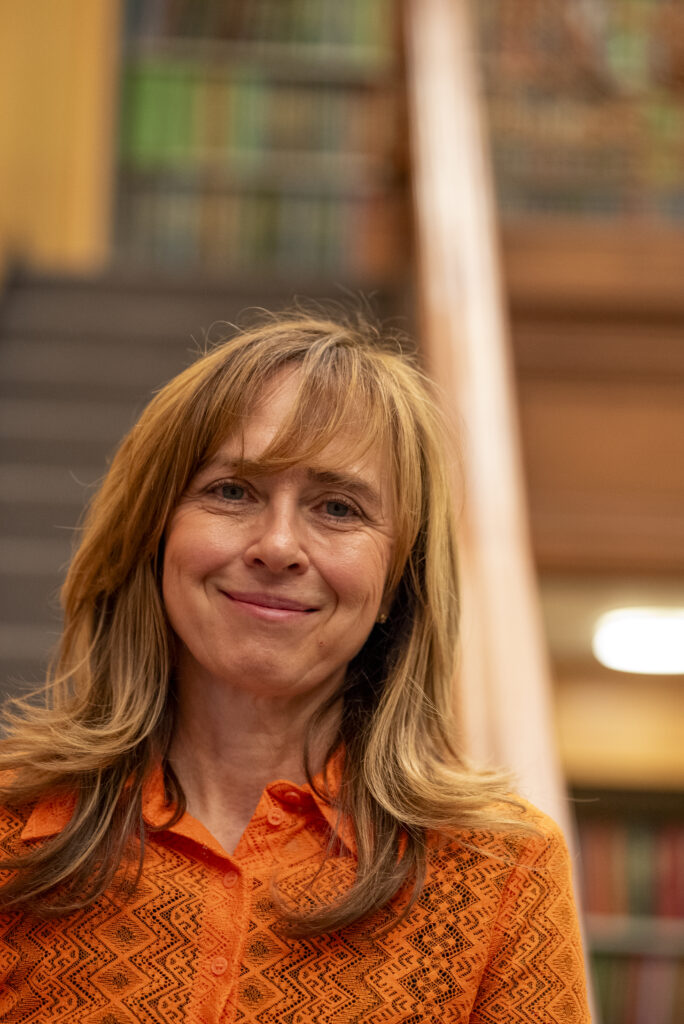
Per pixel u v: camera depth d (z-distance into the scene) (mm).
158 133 9680
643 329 6672
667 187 9531
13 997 1863
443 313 5324
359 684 2119
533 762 3359
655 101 9258
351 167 9617
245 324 2475
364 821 1955
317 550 1924
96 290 7941
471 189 6273
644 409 6520
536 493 6367
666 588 6758
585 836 6941
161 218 9531
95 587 2129
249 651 1898
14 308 7820
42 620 5805
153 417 2020
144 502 2006
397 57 8414
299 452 1887
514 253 6766
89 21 9828
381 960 1889
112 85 9742
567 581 6691
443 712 2145
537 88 9453
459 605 2205
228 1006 1824
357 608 1947
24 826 1976
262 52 9898
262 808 1954
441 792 1991
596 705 8062
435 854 1971
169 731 2064
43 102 9258
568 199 9523
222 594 1928
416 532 2062
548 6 9047
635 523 6262
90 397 7164
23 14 8367
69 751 1981
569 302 6688
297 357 1995
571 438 6469
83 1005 1841
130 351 7531
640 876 6832
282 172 9586
